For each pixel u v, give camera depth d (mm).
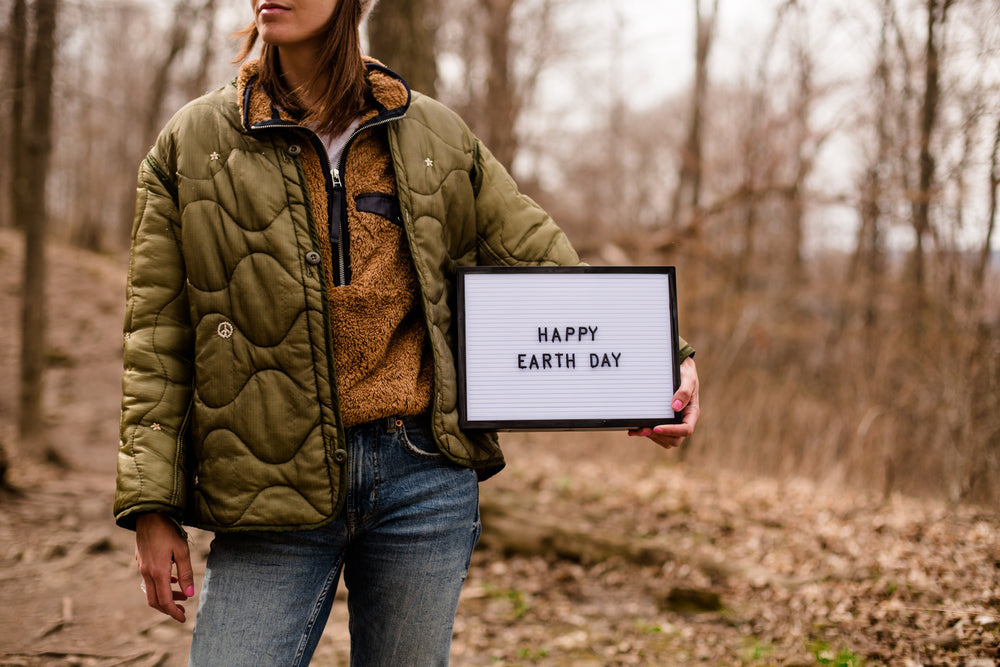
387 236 1357
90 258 17906
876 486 6961
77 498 5594
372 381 1310
